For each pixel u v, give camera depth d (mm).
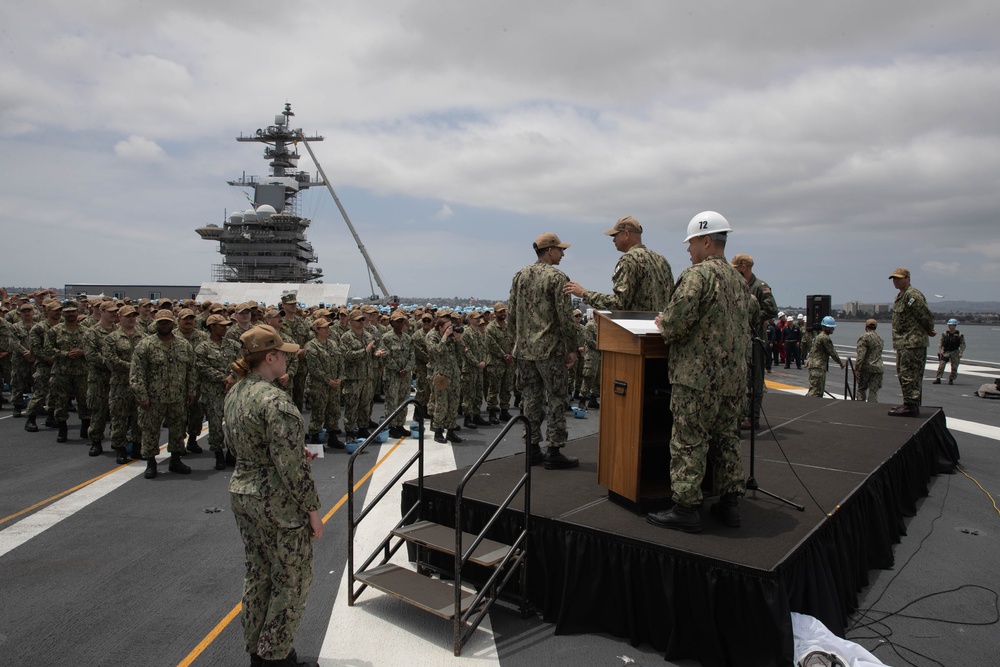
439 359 10219
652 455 5070
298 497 3152
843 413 9023
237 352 9102
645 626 3848
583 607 4055
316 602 4484
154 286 43438
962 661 3637
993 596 4551
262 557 3367
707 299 3867
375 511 6555
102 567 5125
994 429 11008
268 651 3207
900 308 8711
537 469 5809
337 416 10047
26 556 5359
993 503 6934
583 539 4070
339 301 39438
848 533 4609
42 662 3662
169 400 8102
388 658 3693
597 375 13852
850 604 4309
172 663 3670
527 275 5770
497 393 12961
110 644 3885
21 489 7453
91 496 7176
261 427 3174
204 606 4430
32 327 11703
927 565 5168
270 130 49812
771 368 23781
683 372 3957
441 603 3916
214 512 6629
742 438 7262
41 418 12312
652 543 3764
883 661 3639
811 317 12469
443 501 4945
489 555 4109
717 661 3514
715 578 3506
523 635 4020
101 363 9188
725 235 4180
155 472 8078
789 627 3322
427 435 11070
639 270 5070
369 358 10594
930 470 7941
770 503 4676
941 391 16328
